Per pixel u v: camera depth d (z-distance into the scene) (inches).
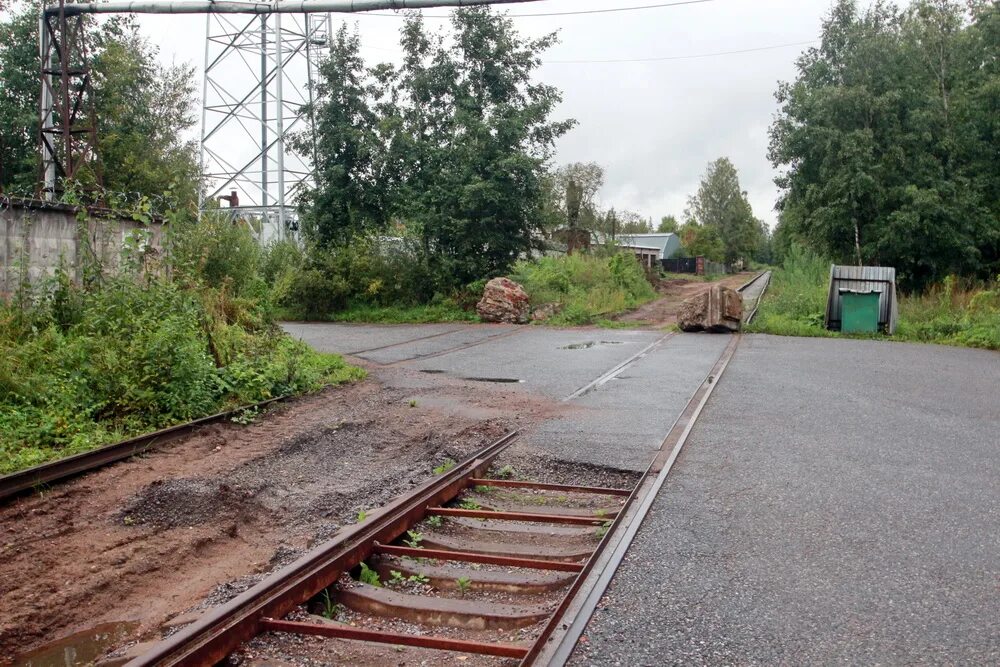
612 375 530.6
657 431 344.8
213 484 260.5
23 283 433.1
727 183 4025.6
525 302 1039.6
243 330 534.0
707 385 481.1
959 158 1146.7
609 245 1752.0
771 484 258.5
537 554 205.3
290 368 442.3
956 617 160.2
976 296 912.3
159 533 225.6
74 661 158.9
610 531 208.1
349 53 1135.0
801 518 223.8
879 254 1122.7
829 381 493.0
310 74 1248.2
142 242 459.5
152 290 404.5
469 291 1085.1
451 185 1090.7
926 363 588.1
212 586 194.1
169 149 1368.1
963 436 332.2
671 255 3211.1
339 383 476.1
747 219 4128.9
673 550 198.5
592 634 152.5
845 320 837.2
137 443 299.9
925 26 1208.8
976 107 1120.8
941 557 193.5
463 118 1062.4
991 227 1087.0
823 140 1130.0
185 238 512.7
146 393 342.6
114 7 715.4
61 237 489.1
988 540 205.3
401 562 198.4
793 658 143.4
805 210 1229.1
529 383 494.6
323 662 148.4
